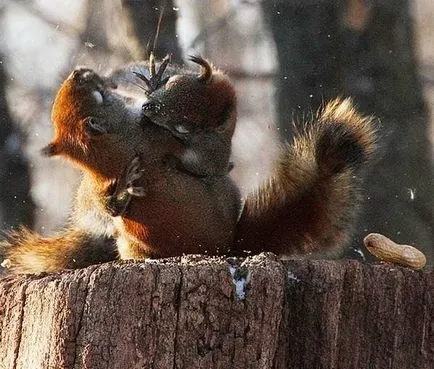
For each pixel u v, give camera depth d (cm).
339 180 1073
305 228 1078
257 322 862
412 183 1808
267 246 1081
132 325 847
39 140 2108
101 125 996
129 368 844
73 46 2100
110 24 1962
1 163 1995
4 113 2067
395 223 1794
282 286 870
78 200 1081
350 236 1084
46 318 863
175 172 1018
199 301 855
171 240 1032
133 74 1087
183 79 1034
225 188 1053
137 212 1017
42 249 1112
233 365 857
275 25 1853
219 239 1047
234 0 2083
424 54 2716
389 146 1811
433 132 2039
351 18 1830
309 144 1080
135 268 855
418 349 892
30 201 1995
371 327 893
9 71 2195
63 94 1002
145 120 1012
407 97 1833
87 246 1106
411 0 1892
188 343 852
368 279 895
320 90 1814
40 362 860
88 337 846
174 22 1642
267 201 1081
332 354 888
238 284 865
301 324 889
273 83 1864
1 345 898
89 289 851
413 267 921
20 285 893
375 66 1822
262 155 2233
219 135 1039
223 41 2341
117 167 1006
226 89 1040
